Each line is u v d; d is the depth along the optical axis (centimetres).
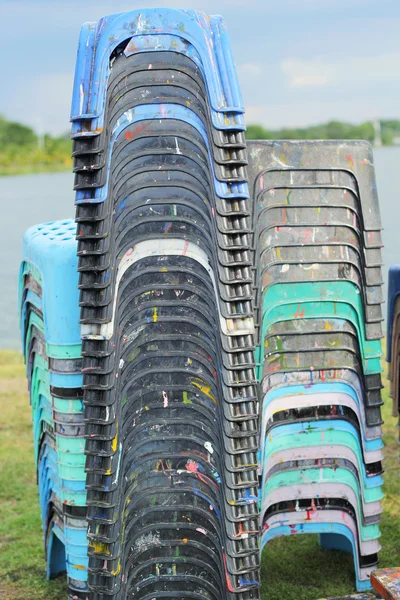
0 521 638
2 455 758
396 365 550
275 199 475
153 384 415
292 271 480
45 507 521
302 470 500
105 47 390
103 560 396
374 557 520
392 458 714
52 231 496
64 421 458
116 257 400
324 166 479
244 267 391
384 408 828
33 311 491
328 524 507
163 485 418
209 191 395
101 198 382
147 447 418
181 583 423
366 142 487
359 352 497
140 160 404
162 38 397
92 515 396
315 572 550
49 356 457
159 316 411
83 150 381
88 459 396
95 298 388
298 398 490
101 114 382
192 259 409
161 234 408
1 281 1502
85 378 391
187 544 420
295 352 486
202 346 411
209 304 407
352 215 487
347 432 501
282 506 503
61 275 448
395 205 1953
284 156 474
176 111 400
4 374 1012
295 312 483
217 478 414
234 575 398
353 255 489
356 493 510
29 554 587
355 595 459
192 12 397
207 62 392
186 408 416
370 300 493
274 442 490
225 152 386
